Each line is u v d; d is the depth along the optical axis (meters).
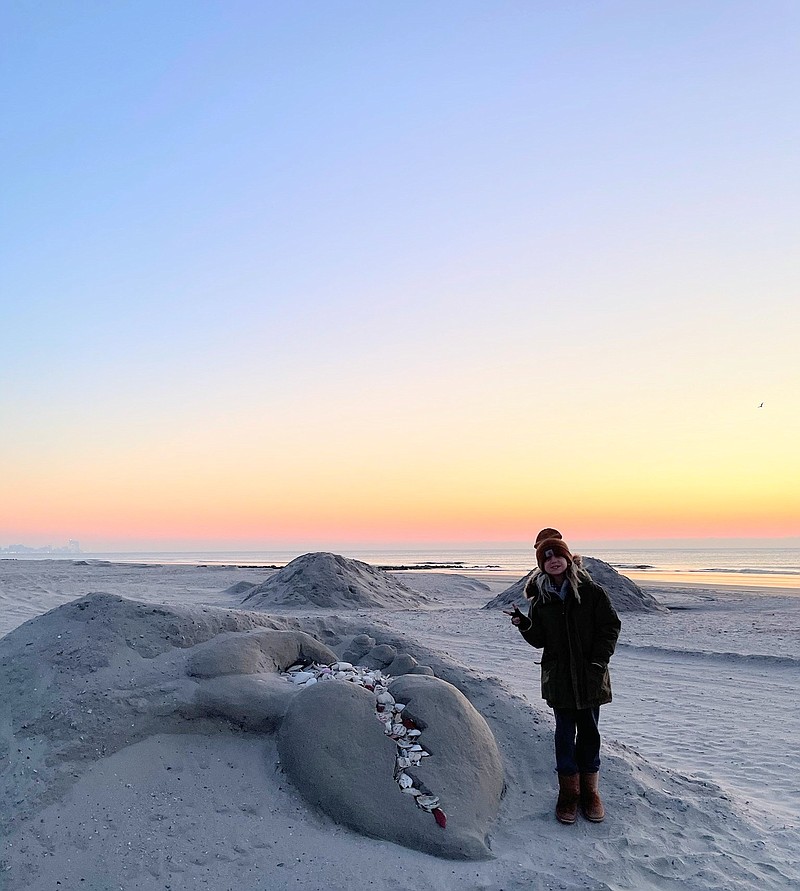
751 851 4.34
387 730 4.67
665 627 16.55
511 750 5.29
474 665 11.20
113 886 3.60
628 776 5.04
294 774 4.45
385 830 4.18
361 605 20.59
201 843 3.93
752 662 11.86
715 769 6.30
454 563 75.19
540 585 4.75
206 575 35.47
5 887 3.53
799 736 7.40
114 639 5.02
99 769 4.22
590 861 4.10
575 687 4.55
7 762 4.21
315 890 3.70
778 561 81.12
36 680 4.75
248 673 5.07
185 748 4.57
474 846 4.14
